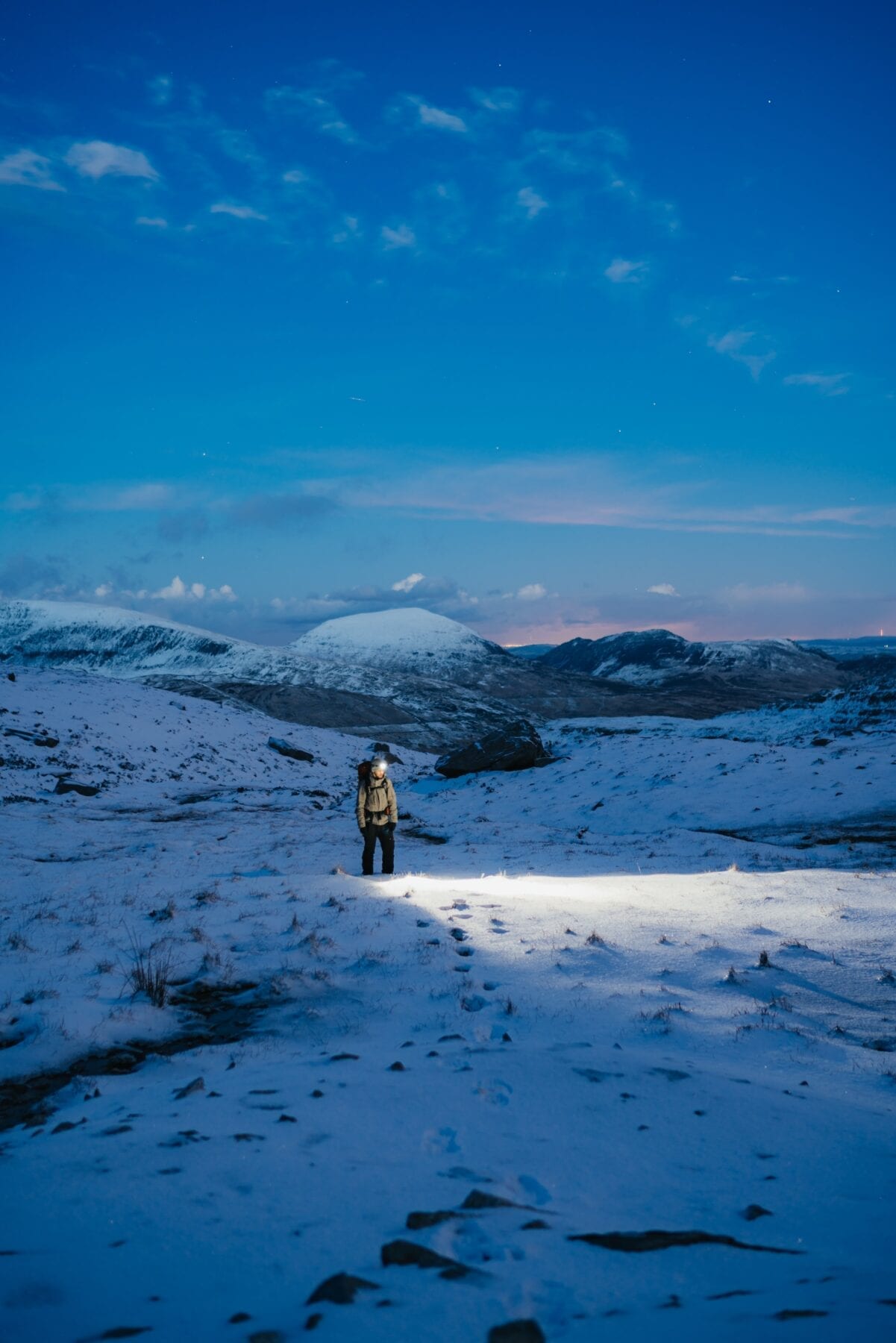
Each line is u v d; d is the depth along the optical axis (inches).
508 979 320.8
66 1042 250.2
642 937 390.6
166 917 421.1
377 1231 115.0
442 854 741.9
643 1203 133.8
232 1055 240.5
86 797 1218.6
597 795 1182.9
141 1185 131.0
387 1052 228.4
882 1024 275.1
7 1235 115.4
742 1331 84.2
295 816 1136.8
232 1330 85.2
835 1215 130.7
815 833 837.2
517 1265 104.8
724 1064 226.7
